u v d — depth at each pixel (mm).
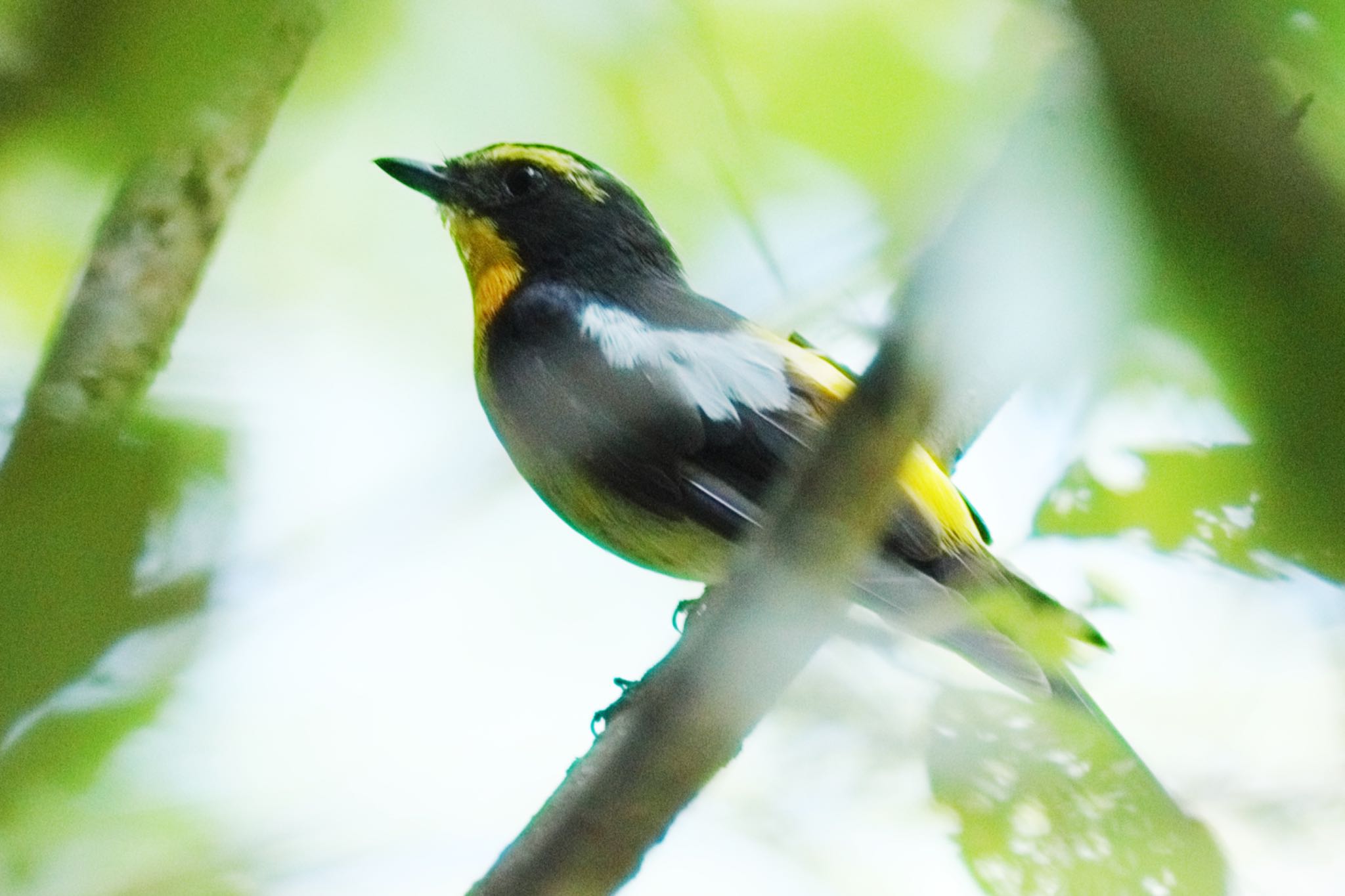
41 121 2621
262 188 2740
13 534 2650
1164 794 2627
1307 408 1668
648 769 2639
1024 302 1899
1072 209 1742
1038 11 2287
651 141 2730
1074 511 2629
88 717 2670
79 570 2650
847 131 2711
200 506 2664
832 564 2631
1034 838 2627
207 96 2621
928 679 2652
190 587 2660
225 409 2670
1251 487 2375
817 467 2627
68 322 2666
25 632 2646
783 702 2658
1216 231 1629
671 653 2645
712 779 2643
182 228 2672
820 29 2713
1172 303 1706
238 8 2568
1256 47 1592
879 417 2623
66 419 2660
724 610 2635
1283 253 1604
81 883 2666
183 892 2670
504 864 2639
